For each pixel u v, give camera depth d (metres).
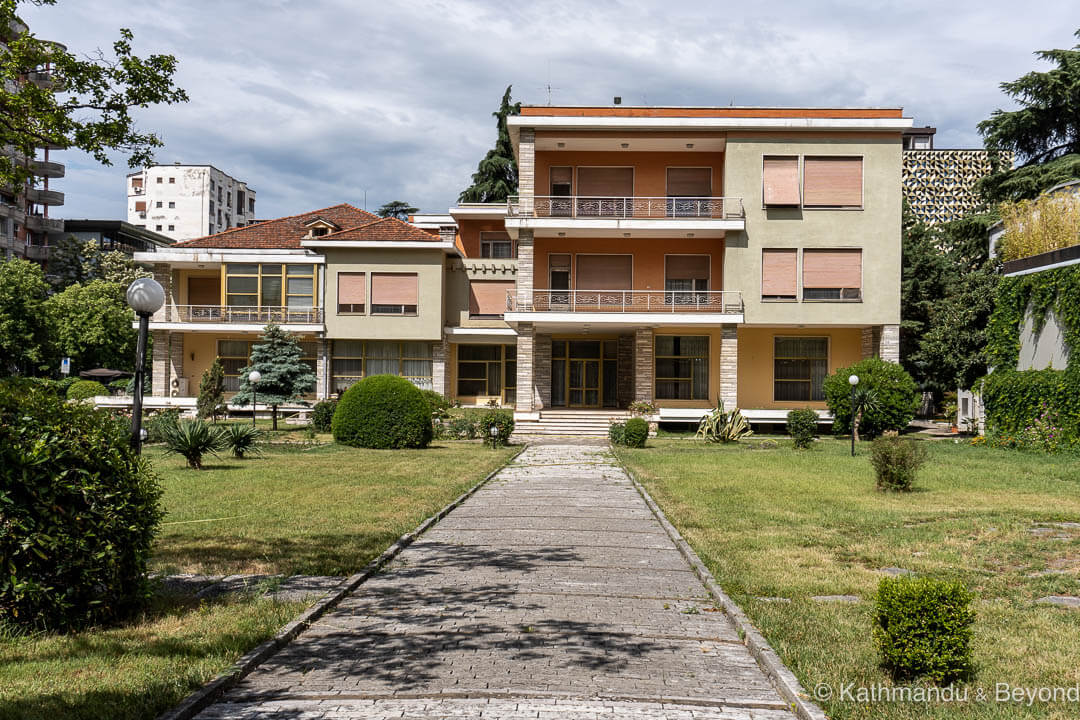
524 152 28.73
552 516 11.33
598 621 6.26
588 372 32.69
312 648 5.55
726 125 28.27
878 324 28.39
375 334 33.62
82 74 9.66
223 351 35.44
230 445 18.62
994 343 23.84
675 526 10.30
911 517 10.94
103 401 33.06
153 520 6.29
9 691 4.45
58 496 5.58
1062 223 24.56
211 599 6.58
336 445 22.12
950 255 37.56
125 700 4.36
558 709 4.50
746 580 7.38
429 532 10.08
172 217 91.31
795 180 28.50
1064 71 32.62
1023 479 14.95
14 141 9.66
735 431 24.83
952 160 42.47
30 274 44.84
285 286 34.47
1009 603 6.71
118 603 5.92
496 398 35.62
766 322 28.50
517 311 28.77
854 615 6.28
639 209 30.14
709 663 5.35
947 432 28.92
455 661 5.29
